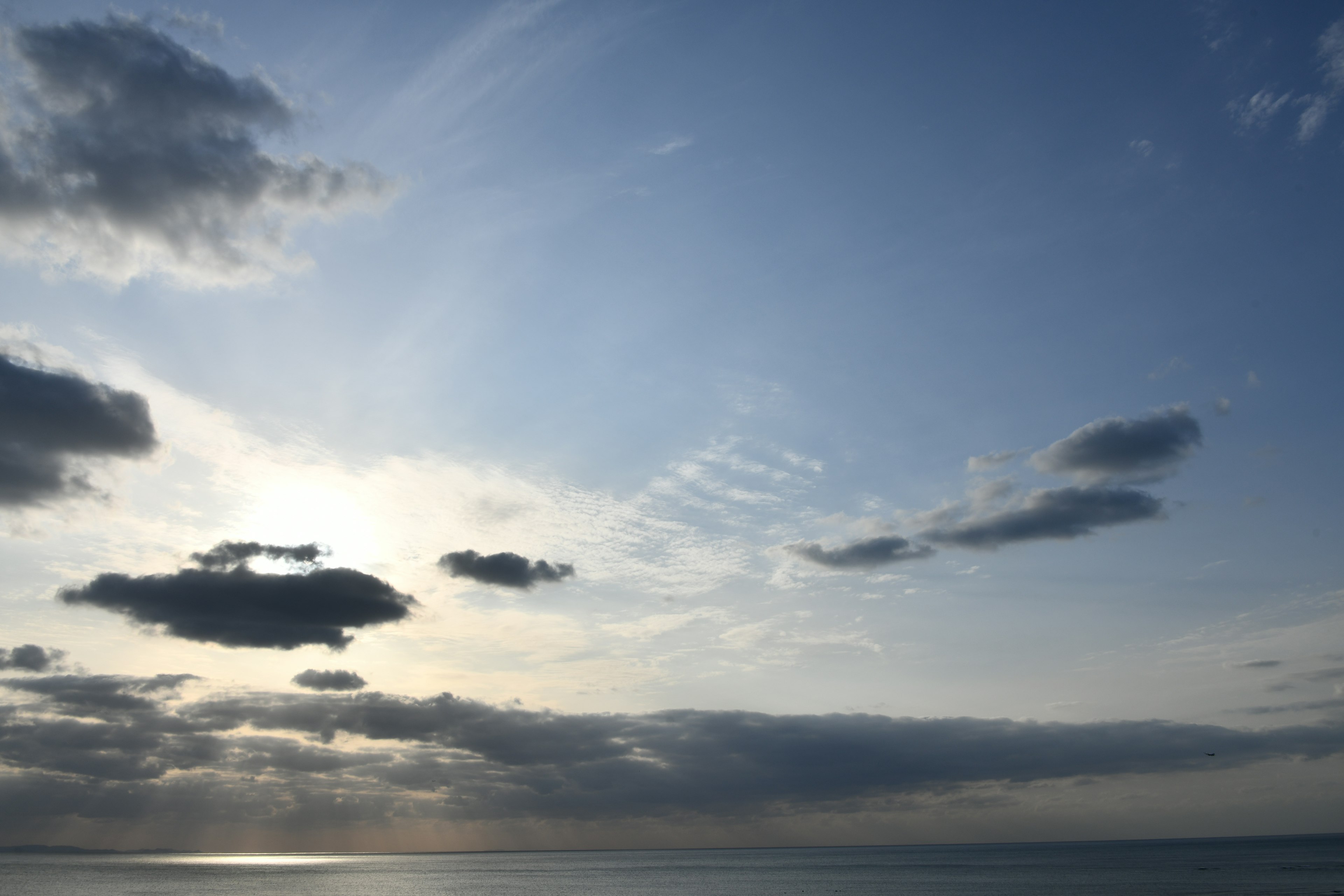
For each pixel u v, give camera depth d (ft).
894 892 490.90
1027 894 437.58
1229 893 392.27
